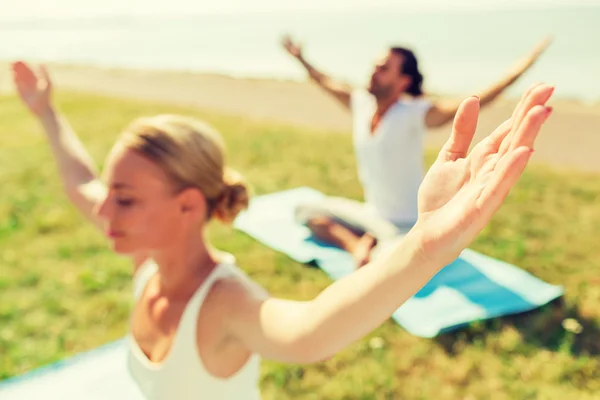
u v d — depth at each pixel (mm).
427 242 996
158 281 1654
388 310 1040
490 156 1001
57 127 2260
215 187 1503
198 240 1507
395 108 4168
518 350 3334
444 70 19016
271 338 1191
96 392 2689
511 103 11625
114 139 9078
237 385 1465
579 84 15031
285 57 26844
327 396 3004
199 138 1465
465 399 2982
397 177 4270
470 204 963
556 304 3812
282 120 11195
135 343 1628
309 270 4352
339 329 1078
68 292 4094
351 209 4637
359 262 4113
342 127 10633
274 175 7090
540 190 6391
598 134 9180
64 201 5992
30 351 3402
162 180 1410
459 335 3479
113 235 1456
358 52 26641
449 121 4113
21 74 2281
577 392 3002
